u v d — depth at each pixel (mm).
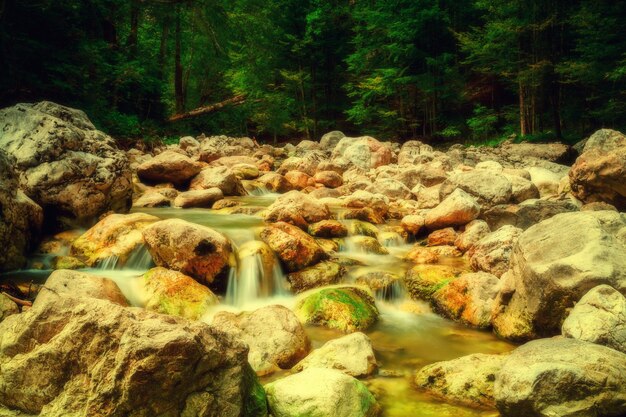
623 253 4590
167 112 23281
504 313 5266
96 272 6102
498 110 25891
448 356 4766
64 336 2930
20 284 5328
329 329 5281
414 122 27109
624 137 10828
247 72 26234
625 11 16578
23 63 12867
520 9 19969
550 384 3152
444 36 25062
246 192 12273
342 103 31219
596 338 3805
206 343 2947
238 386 3059
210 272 5824
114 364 2721
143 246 6359
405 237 8789
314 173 15203
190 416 2836
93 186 7703
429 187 11969
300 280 6402
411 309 6098
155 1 17797
